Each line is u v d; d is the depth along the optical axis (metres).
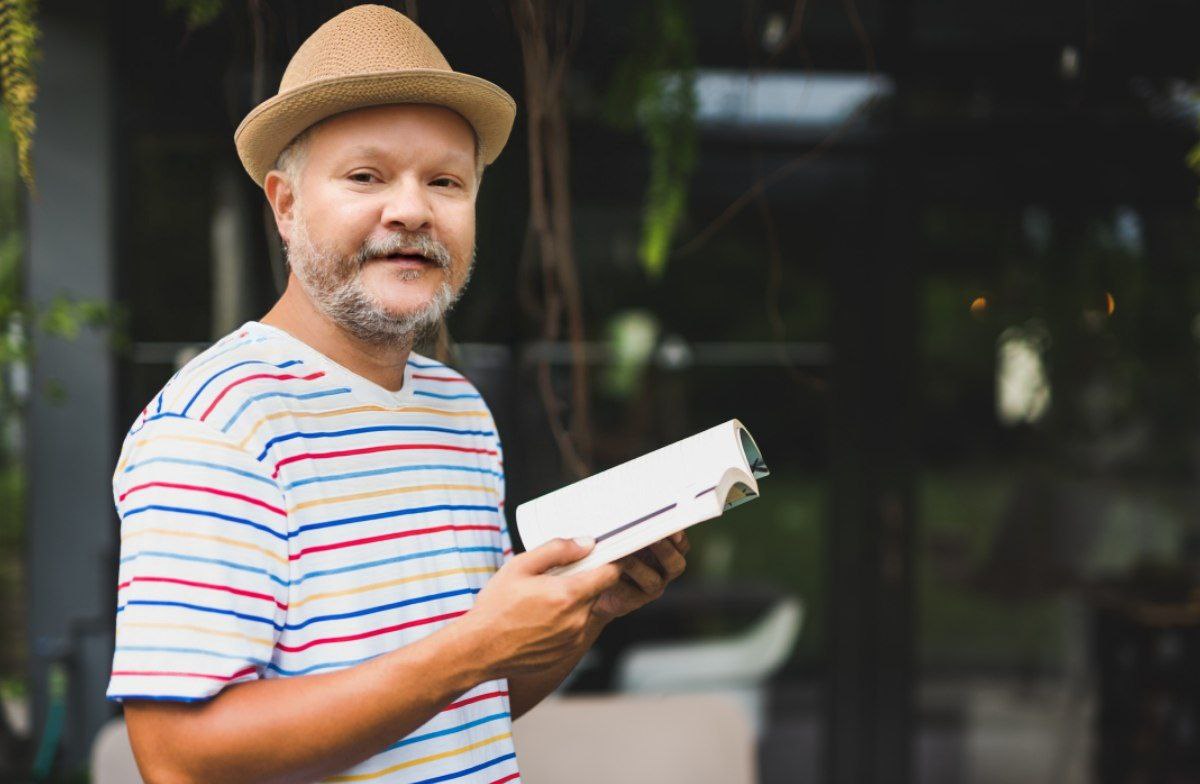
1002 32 2.85
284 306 1.02
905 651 3.20
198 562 0.83
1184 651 3.17
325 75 0.94
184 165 2.77
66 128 2.64
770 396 3.14
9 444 2.75
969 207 3.12
